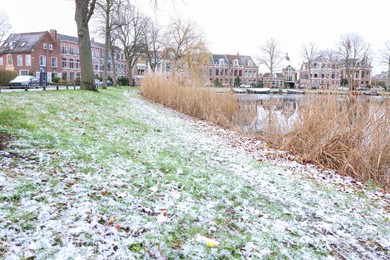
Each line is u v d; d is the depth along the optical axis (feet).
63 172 12.45
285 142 27.53
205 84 52.24
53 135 17.29
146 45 149.79
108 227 8.63
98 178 12.32
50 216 8.80
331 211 13.55
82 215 9.11
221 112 44.55
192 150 21.45
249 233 9.98
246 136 34.65
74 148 15.72
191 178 14.43
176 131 30.04
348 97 24.66
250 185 15.29
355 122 23.32
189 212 10.59
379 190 18.76
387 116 21.71
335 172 21.80
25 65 147.43
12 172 11.59
